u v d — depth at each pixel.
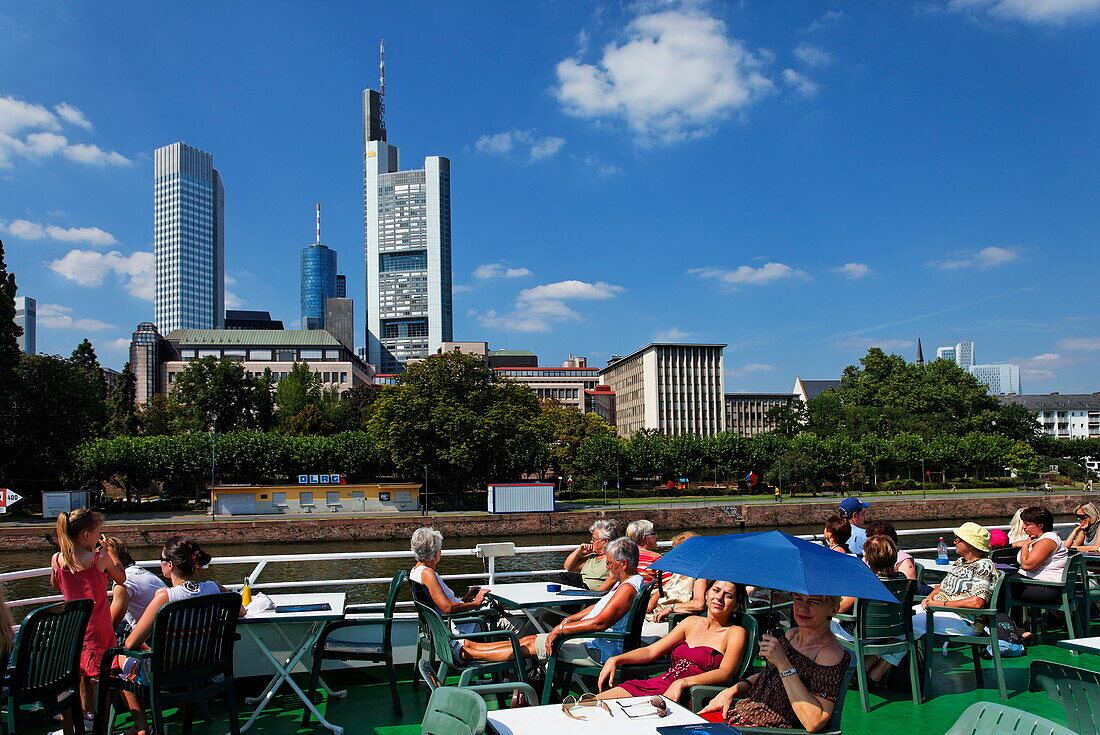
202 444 67.44
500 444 61.31
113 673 5.25
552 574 8.05
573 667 5.24
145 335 137.38
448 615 6.04
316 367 139.62
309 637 5.96
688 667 4.74
